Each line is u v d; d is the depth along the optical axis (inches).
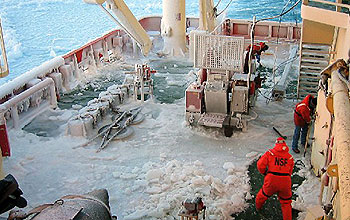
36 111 457.7
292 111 462.9
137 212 287.4
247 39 719.7
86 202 134.3
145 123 435.5
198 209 247.1
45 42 1096.8
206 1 650.8
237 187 317.4
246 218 283.0
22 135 407.8
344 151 108.1
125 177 332.8
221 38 396.5
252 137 401.4
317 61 477.7
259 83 456.4
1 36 262.7
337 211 167.6
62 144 390.3
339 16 318.3
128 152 376.8
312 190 308.7
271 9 1396.4
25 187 321.4
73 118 414.3
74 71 570.9
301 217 278.5
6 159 360.5
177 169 342.0
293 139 365.1
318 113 322.3
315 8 342.0
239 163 352.8
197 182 319.9
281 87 497.7
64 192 315.9
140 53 700.0
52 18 1476.4
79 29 1277.1
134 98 495.5
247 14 1325.0
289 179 261.9
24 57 951.6
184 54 694.5
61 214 122.1
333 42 394.6
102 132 406.0
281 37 726.5
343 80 174.4
